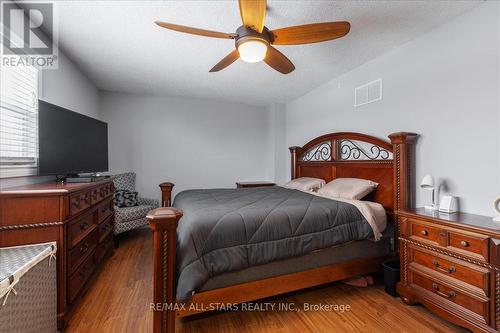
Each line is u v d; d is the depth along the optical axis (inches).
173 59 107.3
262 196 107.0
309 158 155.9
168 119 170.4
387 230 91.6
